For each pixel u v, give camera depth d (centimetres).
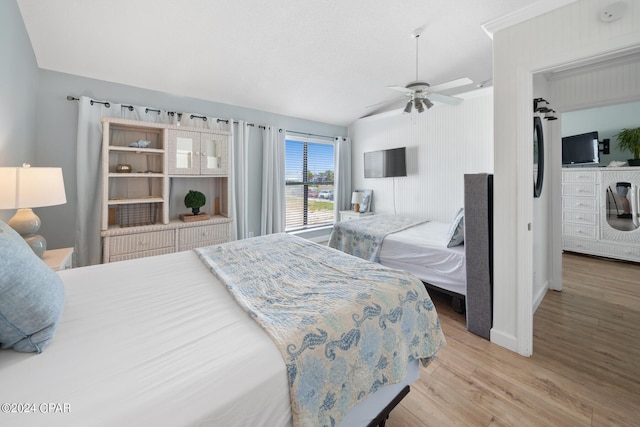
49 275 101
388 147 498
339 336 103
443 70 367
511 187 196
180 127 316
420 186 454
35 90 262
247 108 423
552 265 309
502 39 193
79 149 285
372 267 167
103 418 62
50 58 266
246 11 245
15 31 208
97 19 233
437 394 160
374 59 338
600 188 409
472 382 170
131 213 320
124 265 174
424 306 143
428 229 336
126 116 316
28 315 84
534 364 186
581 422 141
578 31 162
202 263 181
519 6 253
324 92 413
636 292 298
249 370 81
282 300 122
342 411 99
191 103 368
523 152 188
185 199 337
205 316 110
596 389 163
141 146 297
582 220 427
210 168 343
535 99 240
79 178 286
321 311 111
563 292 301
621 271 361
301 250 205
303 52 313
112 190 309
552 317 248
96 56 272
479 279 219
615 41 150
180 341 93
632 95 250
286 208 495
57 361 81
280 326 100
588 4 158
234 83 355
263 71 340
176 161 315
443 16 267
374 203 529
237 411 73
